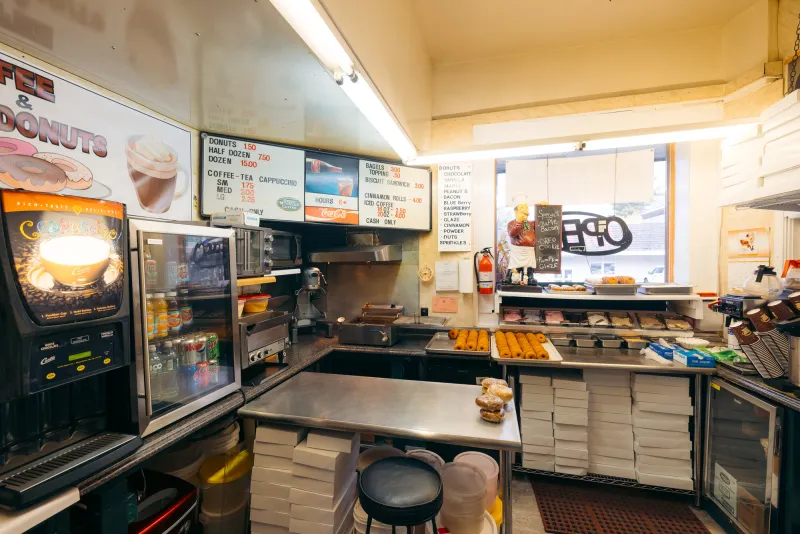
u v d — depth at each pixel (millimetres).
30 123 1584
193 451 1938
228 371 1841
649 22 2811
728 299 2283
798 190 1738
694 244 2906
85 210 1122
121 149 2020
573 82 3107
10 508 943
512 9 2650
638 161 3064
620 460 2578
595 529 2178
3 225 933
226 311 1848
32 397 1165
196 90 1953
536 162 3254
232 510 1915
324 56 1347
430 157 2529
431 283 3393
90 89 1842
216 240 1829
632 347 2811
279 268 2711
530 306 3307
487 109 3281
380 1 1819
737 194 2195
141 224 1335
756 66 2613
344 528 1693
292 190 2848
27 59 1568
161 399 1540
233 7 1276
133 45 1526
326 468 1620
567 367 2559
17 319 942
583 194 3191
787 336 1984
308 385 2121
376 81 1734
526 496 2494
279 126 2484
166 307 1606
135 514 1313
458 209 3305
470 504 1448
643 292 2898
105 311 1171
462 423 1610
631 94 3004
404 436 1541
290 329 3043
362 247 3166
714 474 2309
